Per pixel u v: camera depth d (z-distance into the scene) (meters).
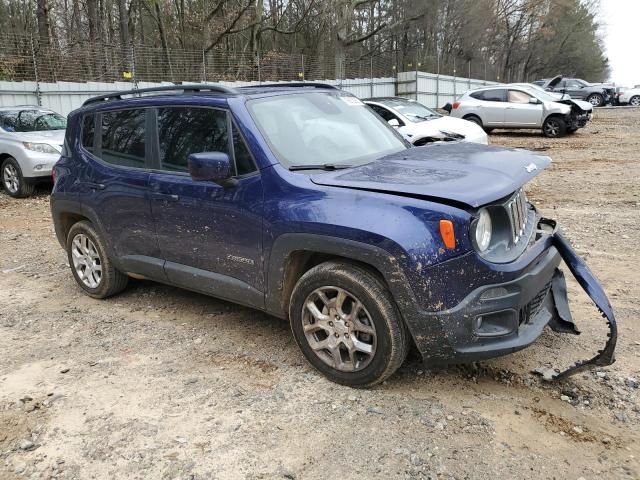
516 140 17.53
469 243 2.97
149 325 4.55
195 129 4.04
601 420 3.09
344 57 33.56
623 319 4.32
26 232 8.10
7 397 3.52
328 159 3.80
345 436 2.98
